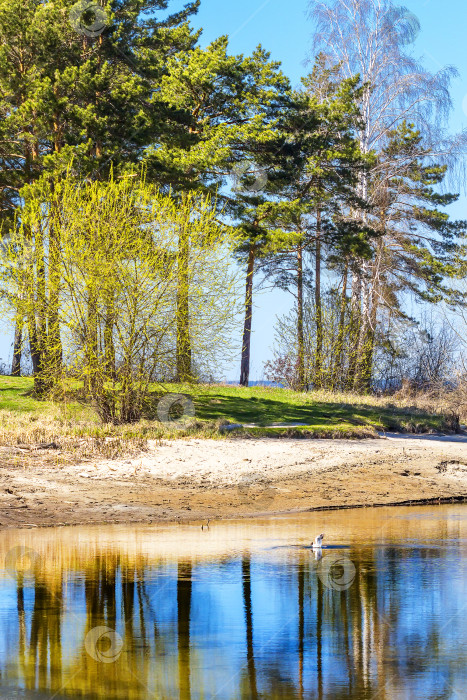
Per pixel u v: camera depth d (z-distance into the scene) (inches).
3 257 1027.3
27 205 1067.3
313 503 637.3
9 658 249.9
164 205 1005.2
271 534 491.5
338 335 1630.2
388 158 1754.4
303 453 865.5
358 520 560.7
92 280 933.8
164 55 1590.8
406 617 304.2
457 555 425.1
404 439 1048.2
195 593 334.3
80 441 832.9
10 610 304.8
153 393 1020.5
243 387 1498.5
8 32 1161.4
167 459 781.9
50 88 1121.4
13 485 626.8
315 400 1346.0
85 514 550.3
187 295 985.5
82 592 333.4
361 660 253.6
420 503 665.0
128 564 391.5
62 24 1182.9
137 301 958.4
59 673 236.4
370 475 776.9
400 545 456.1
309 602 323.6
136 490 645.3
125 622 290.8
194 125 1414.9
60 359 986.1
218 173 1478.8
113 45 1190.3
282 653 259.9
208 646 265.3
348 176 1617.9
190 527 516.1
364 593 339.3
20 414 983.6
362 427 1075.9
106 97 1181.7
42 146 1279.5
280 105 1528.1
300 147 1515.7
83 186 1074.7
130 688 224.8
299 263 1868.8
